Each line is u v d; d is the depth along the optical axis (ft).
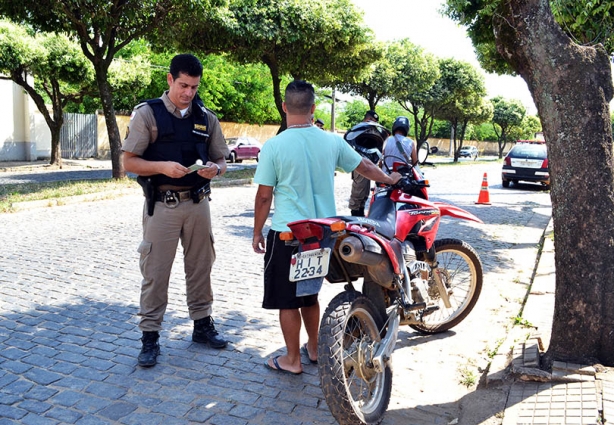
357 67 67.62
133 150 11.90
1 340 13.82
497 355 12.85
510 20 11.46
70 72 70.33
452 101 122.42
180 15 46.19
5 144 84.74
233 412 10.71
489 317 16.17
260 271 20.85
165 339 14.14
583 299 11.25
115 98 101.09
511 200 46.26
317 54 62.59
